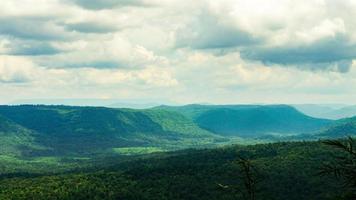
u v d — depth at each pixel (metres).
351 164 35.12
